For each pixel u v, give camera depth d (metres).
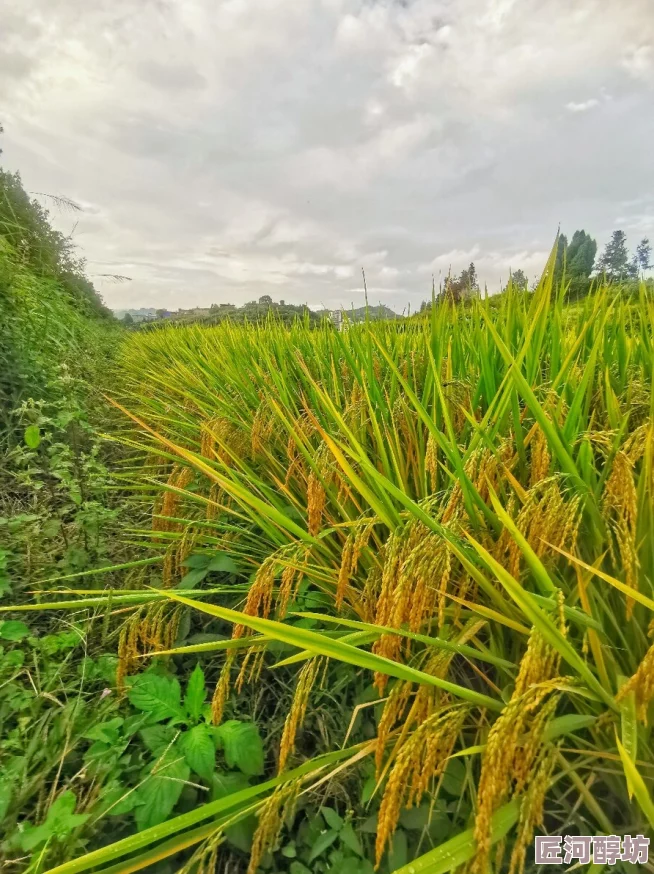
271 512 1.92
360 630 1.75
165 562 2.52
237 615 1.21
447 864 1.11
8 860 1.30
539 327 2.32
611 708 1.27
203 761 1.57
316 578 2.14
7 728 1.75
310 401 3.27
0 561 2.51
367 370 2.71
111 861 1.40
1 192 8.98
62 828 1.33
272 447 3.23
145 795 1.48
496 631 1.72
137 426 5.21
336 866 1.40
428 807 1.47
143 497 3.47
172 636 2.23
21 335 4.97
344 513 2.21
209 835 1.31
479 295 2.74
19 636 2.03
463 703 1.33
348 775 1.66
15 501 3.24
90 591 2.08
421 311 3.69
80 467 3.71
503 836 1.14
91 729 1.70
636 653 1.55
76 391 5.33
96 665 2.07
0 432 3.76
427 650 1.51
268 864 1.47
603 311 2.60
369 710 1.89
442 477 2.23
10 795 1.44
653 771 1.34
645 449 1.49
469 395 2.32
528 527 1.53
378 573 1.82
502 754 1.08
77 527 3.04
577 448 1.93
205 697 1.91
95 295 16.06
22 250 7.58
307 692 1.47
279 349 3.92
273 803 1.33
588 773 1.46
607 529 1.52
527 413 2.19
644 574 1.53
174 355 6.95
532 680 1.15
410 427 2.31
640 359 2.55
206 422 3.18
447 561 1.35
